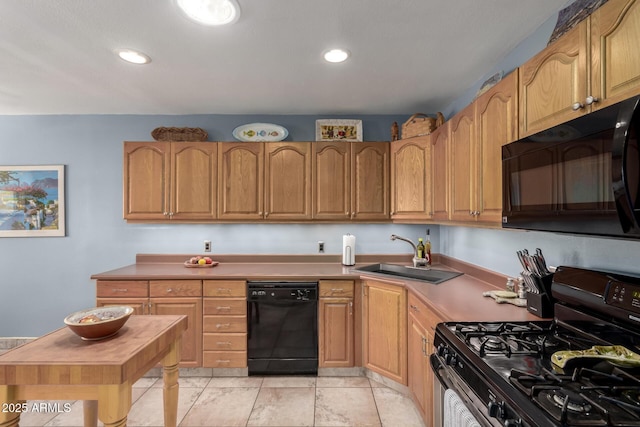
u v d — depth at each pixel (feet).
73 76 7.11
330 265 9.49
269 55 6.19
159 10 4.81
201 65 6.59
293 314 8.10
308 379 8.06
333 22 5.12
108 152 9.84
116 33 5.42
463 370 3.39
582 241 4.52
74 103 8.86
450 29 5.33
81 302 9.86
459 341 3.76
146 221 8.95
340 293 8.11
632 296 3.31
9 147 9.73
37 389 3.85
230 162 8.95
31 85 7.61
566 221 3.27
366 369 8.18
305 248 10.00
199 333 8.08
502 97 4.82
